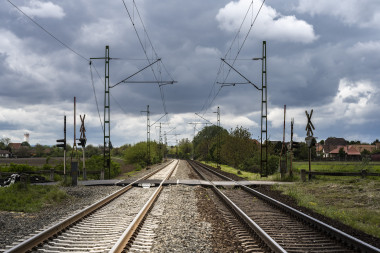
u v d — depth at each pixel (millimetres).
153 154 72375
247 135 55281
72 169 21328
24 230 8625
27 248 6707
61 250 6895
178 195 15727
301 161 77188
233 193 17891
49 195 15164
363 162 33000
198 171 39375
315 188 19797
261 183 22953
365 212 12070
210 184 21047
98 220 9930
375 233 9023
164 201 13727
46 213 11531
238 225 9359
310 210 12367
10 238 7789
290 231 8867
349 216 11289
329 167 45094
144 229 8664
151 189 18891
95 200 14406
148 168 49969
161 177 28953
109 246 7012
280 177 26203
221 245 7402
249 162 48000
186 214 10898
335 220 10758
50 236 7668
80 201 14648
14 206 12781
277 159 36750
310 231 8906
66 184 21203
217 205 13102
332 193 17578
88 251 6785
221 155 59344
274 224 9688
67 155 96562
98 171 27375
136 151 67438
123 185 21375
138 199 14625
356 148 126125
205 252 6895
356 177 24812
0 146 123188
